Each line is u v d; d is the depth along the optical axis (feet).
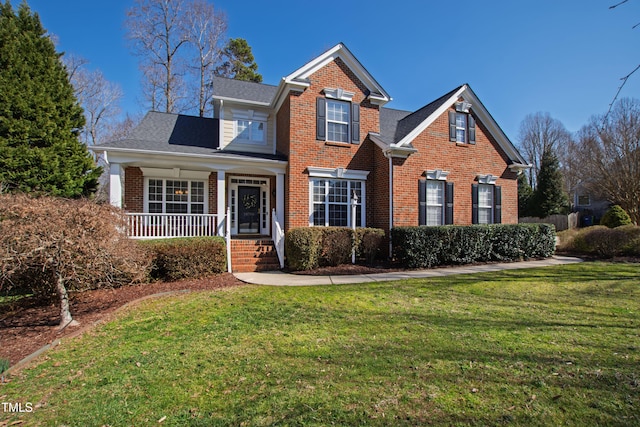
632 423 8.55
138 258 23.41
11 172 37.58
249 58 96.48
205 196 43.52
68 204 18.86
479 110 46.55
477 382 10.77
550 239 44.11
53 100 43.24
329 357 12.87
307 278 30.17
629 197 68.33
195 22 87.56
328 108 41.52
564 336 14.87
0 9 42.32
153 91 88.84
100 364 12.83
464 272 32.91
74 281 21.47
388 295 23.07
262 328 16.55
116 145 35.04
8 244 16.26
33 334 16.84
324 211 40.57
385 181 40.86
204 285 27.48
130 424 8.93
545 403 9.51
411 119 48.78
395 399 9.78
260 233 47.21
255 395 10.19
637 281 27.37
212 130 46.21
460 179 44.60
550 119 137.08
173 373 11.87
